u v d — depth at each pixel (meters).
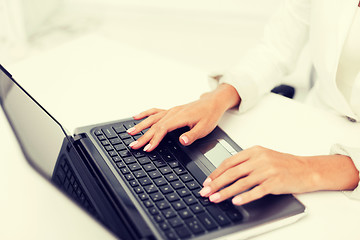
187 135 0.65
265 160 0.58
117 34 3.06
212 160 0.63
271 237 0.51
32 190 0.54
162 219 0.50
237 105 0.81
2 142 0.64
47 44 2.66
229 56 2.90
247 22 3.40
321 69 0.84
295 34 0.92
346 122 0.79
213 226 0.49
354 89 0.77
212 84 0.88
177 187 0.56
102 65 0.95
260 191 0.54
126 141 0.65
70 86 0.85
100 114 0.77
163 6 3.41
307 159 0.61
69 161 0.58
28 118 0.59
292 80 1.07
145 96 0.84
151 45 2.96
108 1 3.34
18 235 0.48
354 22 0.81
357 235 0.53
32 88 0.83
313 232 0.53
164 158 0.62
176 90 0.87
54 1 3.03
